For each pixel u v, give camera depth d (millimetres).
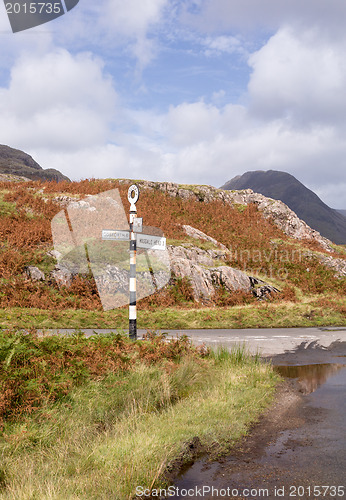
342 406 6160
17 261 18766
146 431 4645
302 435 4895
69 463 3793
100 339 7703
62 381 5637
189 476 3736
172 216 34781
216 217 38281
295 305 21891
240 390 6855
